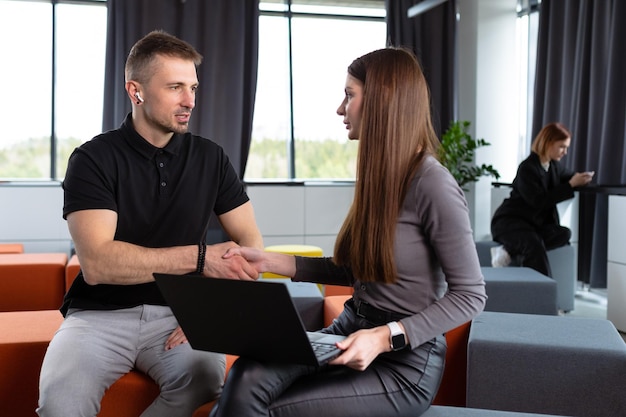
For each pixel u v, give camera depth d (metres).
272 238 7.21
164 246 2.25
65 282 4.39
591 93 5.97
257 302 1.52
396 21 7.57
